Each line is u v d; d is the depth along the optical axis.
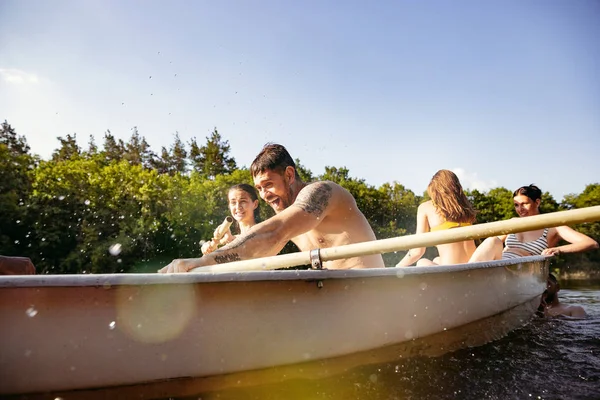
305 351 1.62
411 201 38.12
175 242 26.58
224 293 1.44
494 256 3.50
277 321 1.55
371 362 1.85
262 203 22.45
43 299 1.21
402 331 1.95
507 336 2.76
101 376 1.27
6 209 25.12
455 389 1.70
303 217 2.14
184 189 31.08
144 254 25.72
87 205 28.16
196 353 1.40
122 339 1.29
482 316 2.50
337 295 1.70
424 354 2.08
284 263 1.71
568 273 32.22
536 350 2.37
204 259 1.80
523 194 4.22
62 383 1.23
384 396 1.60
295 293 1.58
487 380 1.81
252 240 1.94
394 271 1.84
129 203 29.20
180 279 1.33
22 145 46.00
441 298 2.15
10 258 2.02
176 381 1.38
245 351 1.49
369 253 1.65
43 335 1.21
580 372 1.94
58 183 28.28
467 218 3.65
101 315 1.27
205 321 1.41
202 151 60.38
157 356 1.34
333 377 1.72
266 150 2.58
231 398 1.49
